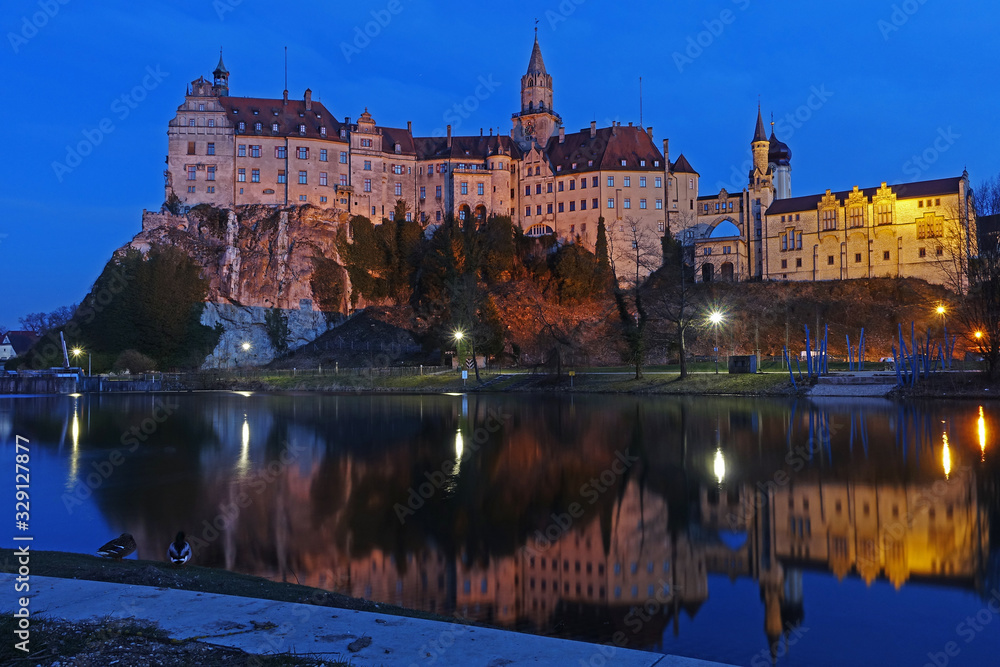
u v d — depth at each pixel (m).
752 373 85.31
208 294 143.88
